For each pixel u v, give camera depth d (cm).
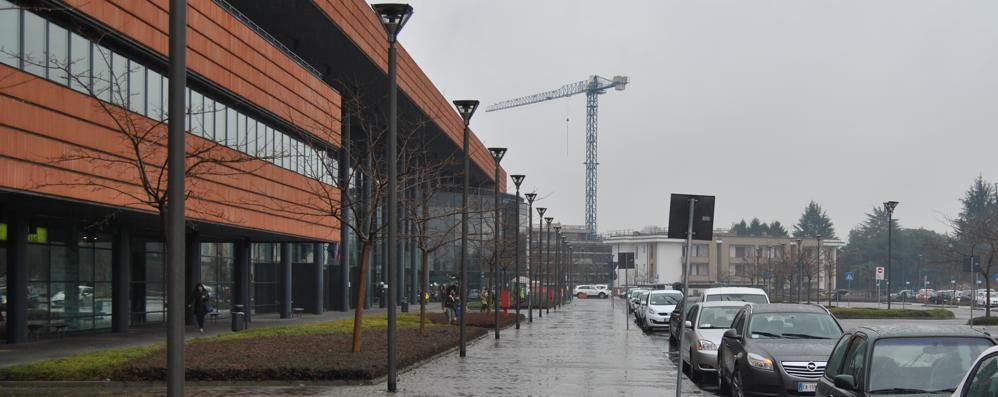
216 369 1773
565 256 9181
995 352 703
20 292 2625
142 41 2559
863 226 14762
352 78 4788
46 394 1584
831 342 1555
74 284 3095
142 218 2867
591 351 2742
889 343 995
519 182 4244
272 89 3462
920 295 9300
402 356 2089
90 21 2319
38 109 2145
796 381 1449
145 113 2684
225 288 4556
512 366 2238
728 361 1664
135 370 1752
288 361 1892
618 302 9356
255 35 3316
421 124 4072
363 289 2145
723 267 13688
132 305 3559
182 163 934
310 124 3844
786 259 9081
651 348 2881
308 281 5259
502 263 5634
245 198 3294
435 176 4972
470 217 5219
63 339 2853
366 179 4562
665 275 13825
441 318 4259
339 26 4069
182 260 933
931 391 939
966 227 6259
